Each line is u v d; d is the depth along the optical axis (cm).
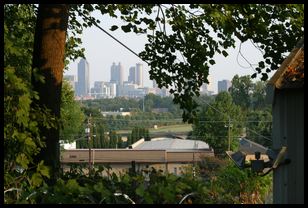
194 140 6700
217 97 6938
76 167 1241
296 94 920
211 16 1274
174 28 1581
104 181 1045
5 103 914
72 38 1872
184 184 970
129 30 1566
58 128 1084
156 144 6316
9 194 960
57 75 1313
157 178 1017
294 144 920
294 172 920
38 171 952
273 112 986
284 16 1436
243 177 1819
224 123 6762
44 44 1307
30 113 1020
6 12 1536
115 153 5334
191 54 1648
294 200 923
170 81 1708
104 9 1577
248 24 1389
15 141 946
